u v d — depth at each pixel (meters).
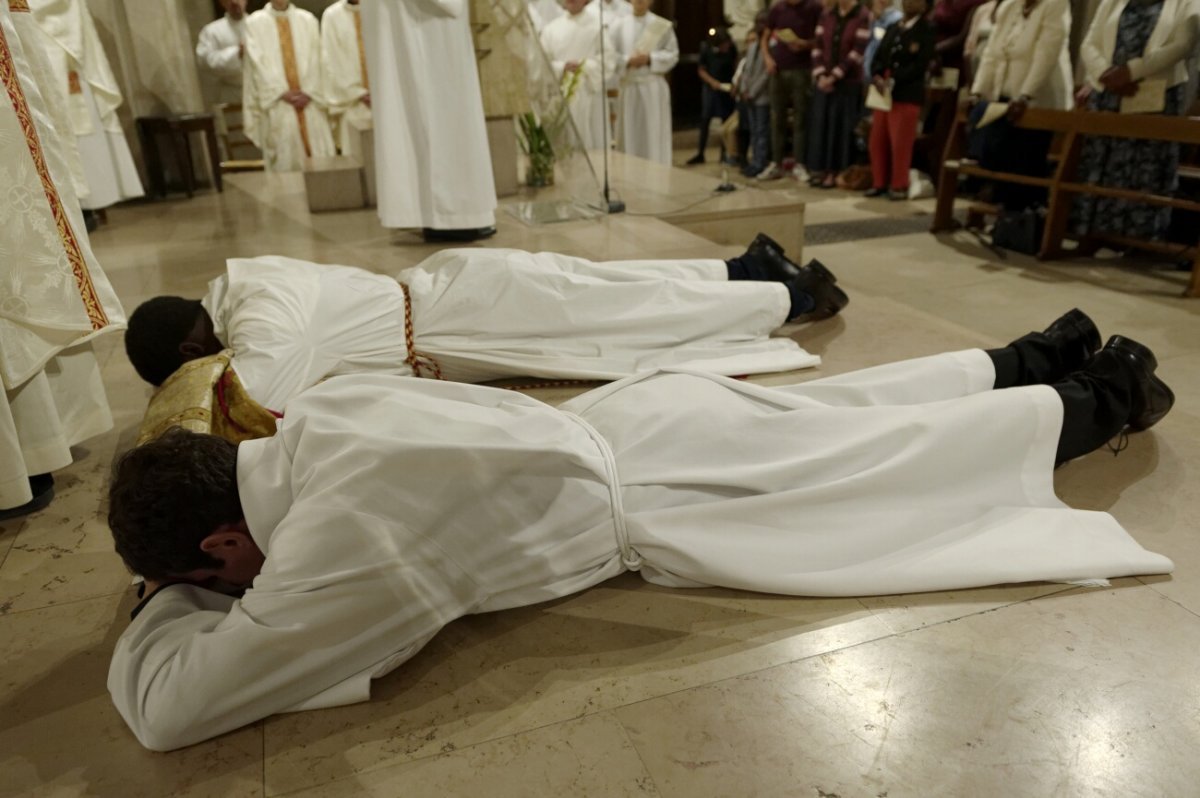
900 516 1.99
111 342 3.88
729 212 5.46
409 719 1.70
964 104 6.42
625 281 3.20
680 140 12.16
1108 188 5.34
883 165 8.08
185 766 1.61
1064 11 5.68
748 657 1.82
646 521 1.89
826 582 1.91
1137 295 5.02
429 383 1.93
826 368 3.13
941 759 1.56
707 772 1.55
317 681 1.68
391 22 4.41
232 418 2.33
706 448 1.97
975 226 6.66
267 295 2.75
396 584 1.63
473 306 2.98
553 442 1.80
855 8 8.11
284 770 1.59
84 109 5.92
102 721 1.74
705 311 3.11
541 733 1.65
